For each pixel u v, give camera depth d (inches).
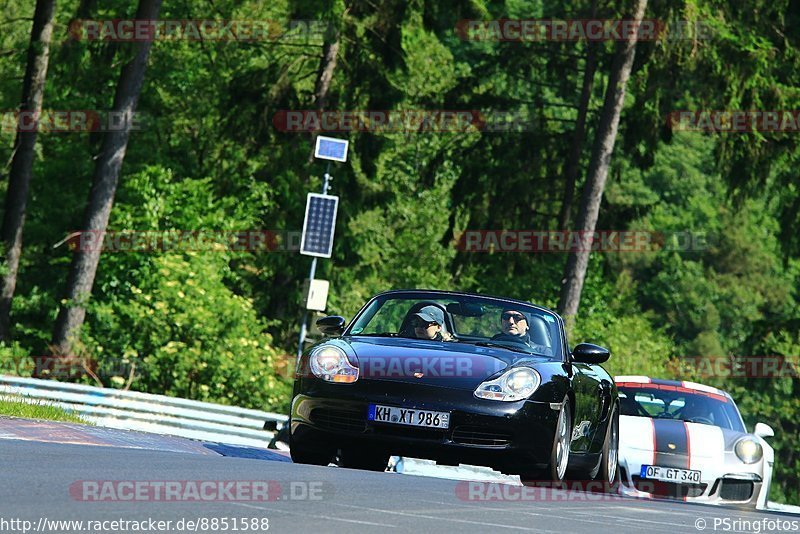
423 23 4926.2
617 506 1079.6
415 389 1309.1
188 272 3464.6
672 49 4522.6
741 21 4660.4
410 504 901.8
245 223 4212.6
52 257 4817.9
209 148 5305.1
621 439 1831.9
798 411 7534.5
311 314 2987.2
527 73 5285.4
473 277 5561.0
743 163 4633.4
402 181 7042.3
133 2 4291.3
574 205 5319.9
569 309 4697.3
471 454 1298.0
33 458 1011.3
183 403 2586.1
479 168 5300.2
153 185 4087.1
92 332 3612.2
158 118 5014.8
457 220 5388.8
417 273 6953.7
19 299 4650.6
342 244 4923.7
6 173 4793.3
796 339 5565.9
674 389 2026.3
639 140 4724.4
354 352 1353.3
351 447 1322.6
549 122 5349.4
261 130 4886.8
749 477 1812.3
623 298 6899.6
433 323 1454.2
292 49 5433.1
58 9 5388.8
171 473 969.5
